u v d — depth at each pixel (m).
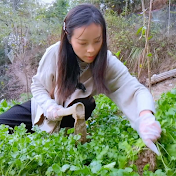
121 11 6.07
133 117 1.33
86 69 1.47
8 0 4.93
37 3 5.40
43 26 5.73
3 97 5.80
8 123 1.64
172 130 1.22
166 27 5.07
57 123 1.52
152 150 1.02
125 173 0.96
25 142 1.23
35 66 6.25
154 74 4.38
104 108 2.11
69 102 1.49
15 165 1.17
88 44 1.18
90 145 1.24
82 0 5.76
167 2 5.38
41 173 1.15
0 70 6.44
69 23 1.20
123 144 1.14
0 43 6.23
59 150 1.20
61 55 1.37
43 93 1.54
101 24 1.17
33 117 1.67
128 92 1.38
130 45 4.97
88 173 1.00
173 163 1.08
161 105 1.49
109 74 1.46
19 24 4.88
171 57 4.59
